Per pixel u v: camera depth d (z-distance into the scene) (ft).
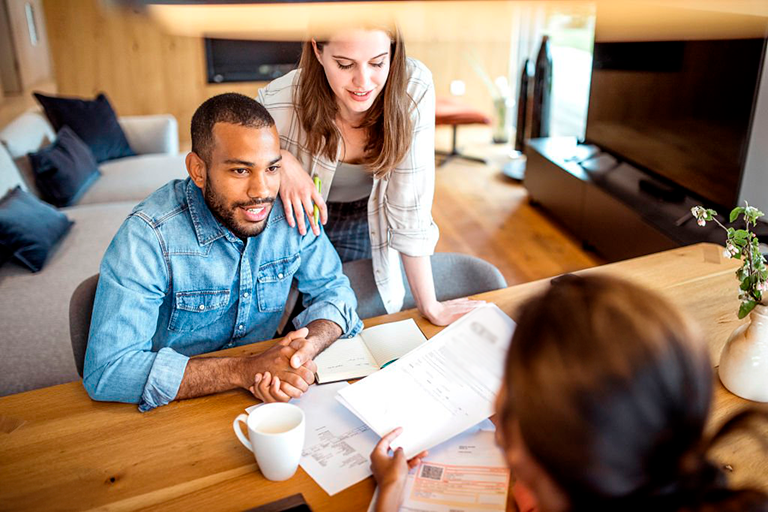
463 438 3.68
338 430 3.78
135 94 16.89
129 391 3.97
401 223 5.36
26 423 3.84
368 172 5.52
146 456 3.59
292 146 5.52
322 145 5.35
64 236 9.16
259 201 4.25
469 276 5.71
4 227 8.23
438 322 4.89
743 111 8.40
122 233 4.33
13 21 16.42
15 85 17.33
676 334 1.93
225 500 3.30
